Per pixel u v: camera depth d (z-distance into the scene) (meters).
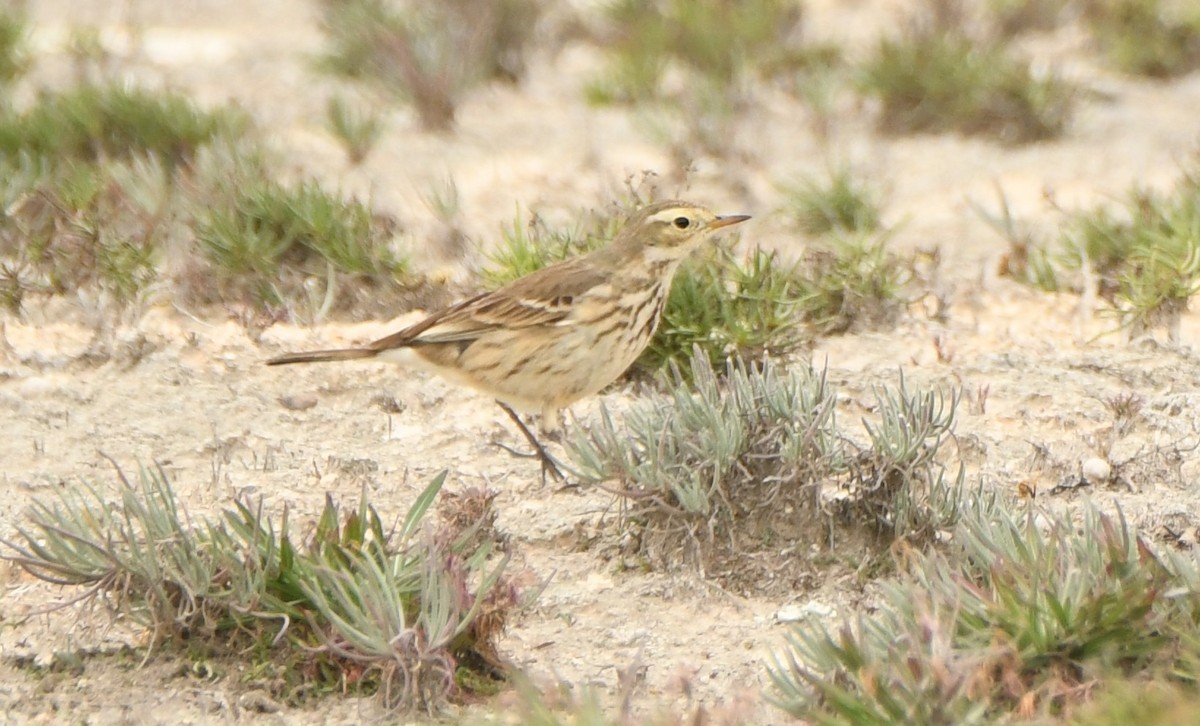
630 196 15.73
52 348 12.66
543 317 10.78
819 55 22.38
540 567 9.82
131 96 17.72
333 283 13.73
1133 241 14.82
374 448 11.45
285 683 8.44
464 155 18.95
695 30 22.83
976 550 8.93
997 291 14.64
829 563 9.77
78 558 8.64
